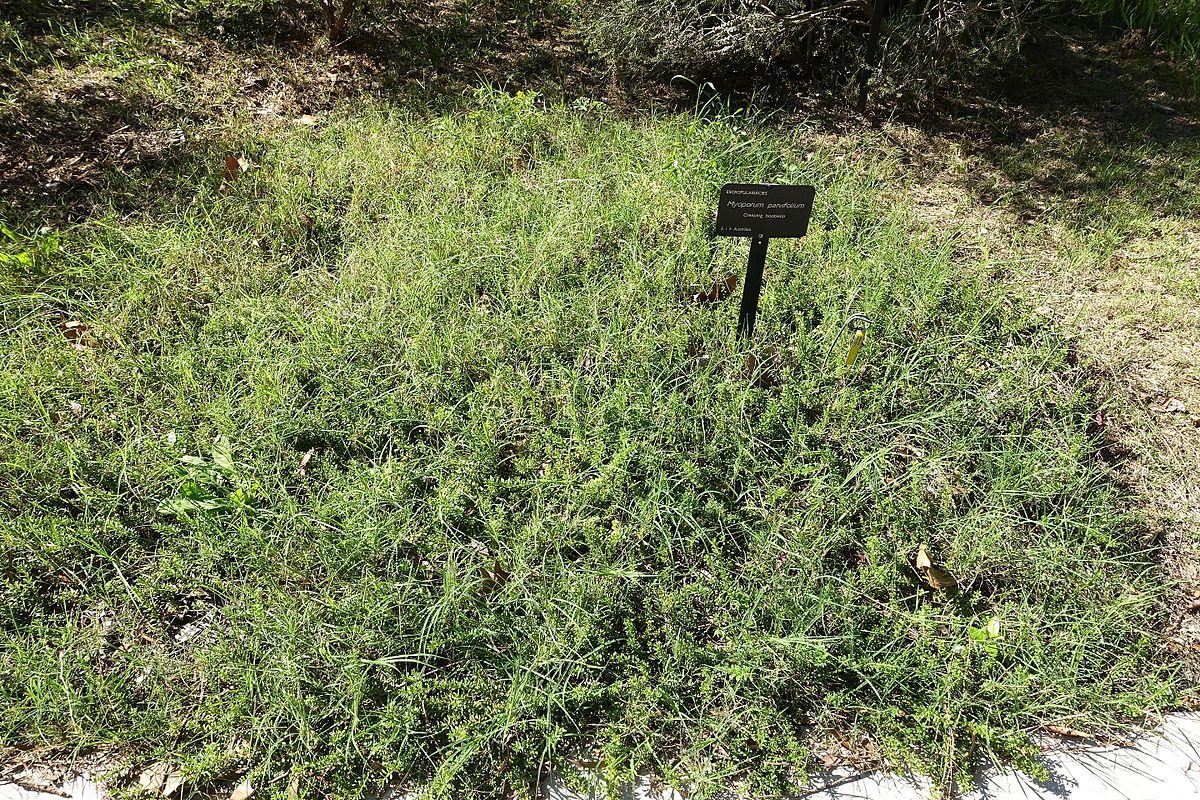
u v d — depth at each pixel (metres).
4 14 5.13
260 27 5.51
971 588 2.74
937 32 5.10
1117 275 4.07
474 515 2.85
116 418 3.01
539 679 2.42
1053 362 3.49
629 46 5.25
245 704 2.35
